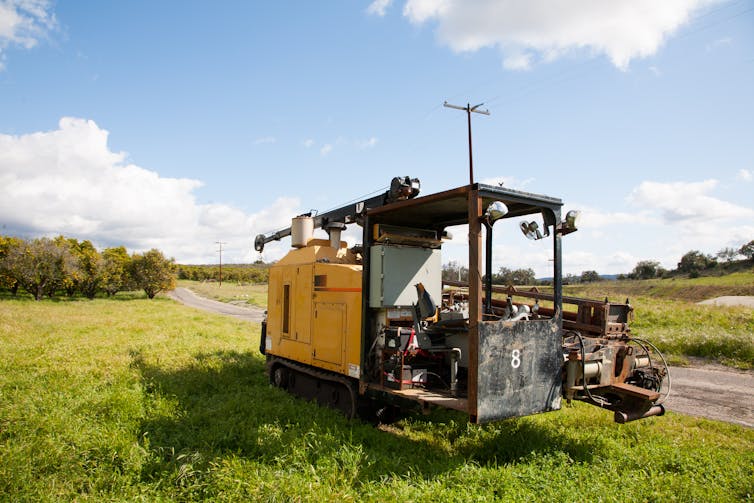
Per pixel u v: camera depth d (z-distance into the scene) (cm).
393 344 591
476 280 479
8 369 876
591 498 418
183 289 6894
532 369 513
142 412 636
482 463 522
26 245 3478
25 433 533
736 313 1725
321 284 736
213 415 640
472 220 485
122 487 431
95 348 1128
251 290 6384
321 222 875
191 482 441
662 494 433
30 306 2627
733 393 888
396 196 657
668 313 1780
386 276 630
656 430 639
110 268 4219
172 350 1147
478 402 464
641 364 635
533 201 539
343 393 695
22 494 405
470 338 477
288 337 822
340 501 389
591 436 591
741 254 6962
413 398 538
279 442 519
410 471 461
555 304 546
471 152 2264
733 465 507
